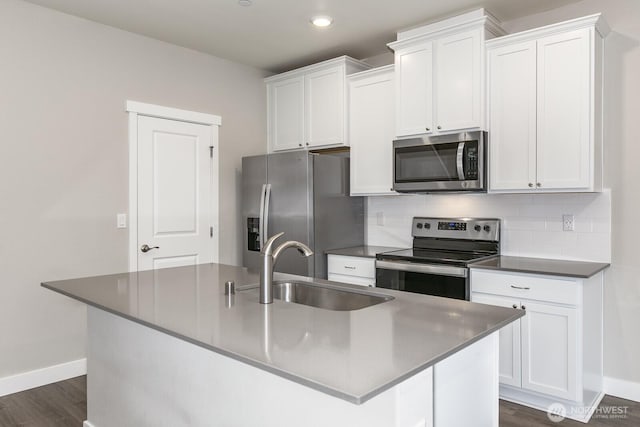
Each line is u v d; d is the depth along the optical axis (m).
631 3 2.86
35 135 3.10
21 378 3.04
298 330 1.45
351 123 3.92
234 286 2.03
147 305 1.79
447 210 3.69
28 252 3.07
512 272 2.74
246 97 4.39
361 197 4.19
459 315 1.63
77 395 2.97
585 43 2.68
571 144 2.74
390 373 1.09
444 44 3.22
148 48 3.67
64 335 3.24
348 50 3.98
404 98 3.44
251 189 4.11
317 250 3.75
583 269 2.68
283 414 1.38
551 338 2.62
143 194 3.66
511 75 2.96
